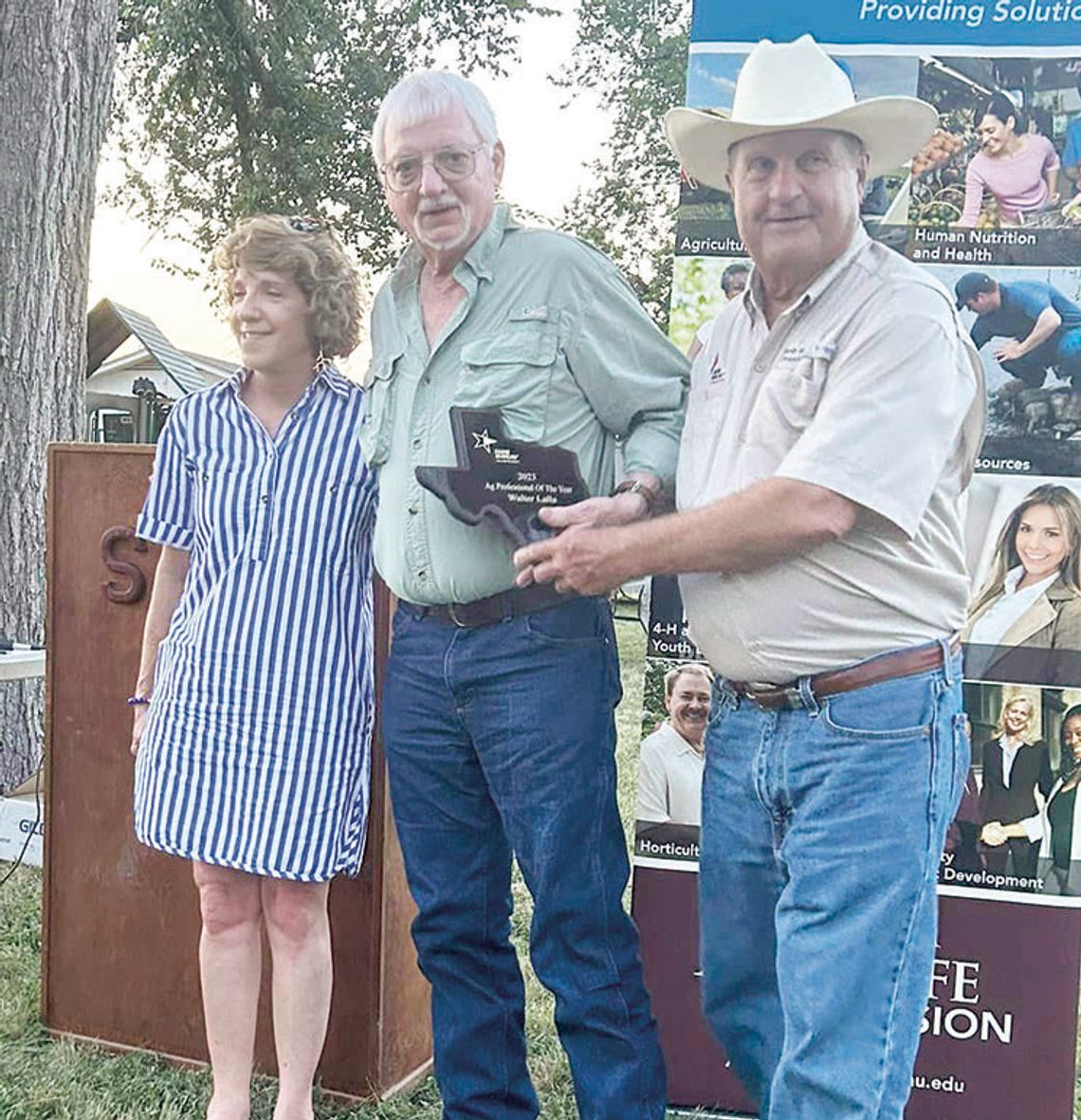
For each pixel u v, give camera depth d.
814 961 1.73
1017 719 2.62
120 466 2.83
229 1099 2.41
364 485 2.32
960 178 2.55
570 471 2.00
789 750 1.80
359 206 12.59
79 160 5.34
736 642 1.82
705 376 1.96
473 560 2.05
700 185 2.62
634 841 2.81
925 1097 2.71
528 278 2.07
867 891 1.72
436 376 2.10
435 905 2.23
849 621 1.73
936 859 1.76
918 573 1.74
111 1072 2.83
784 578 1.75
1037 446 2.57
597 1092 2.11
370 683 2.40
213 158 12.49
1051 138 2.51
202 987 2.54
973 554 2.61
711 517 1.75
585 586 1.85
